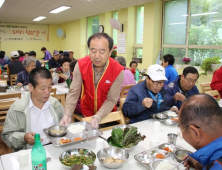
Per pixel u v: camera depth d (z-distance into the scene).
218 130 0.76
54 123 1.65
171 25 5.49
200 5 4.79
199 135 0.78
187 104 0.82
